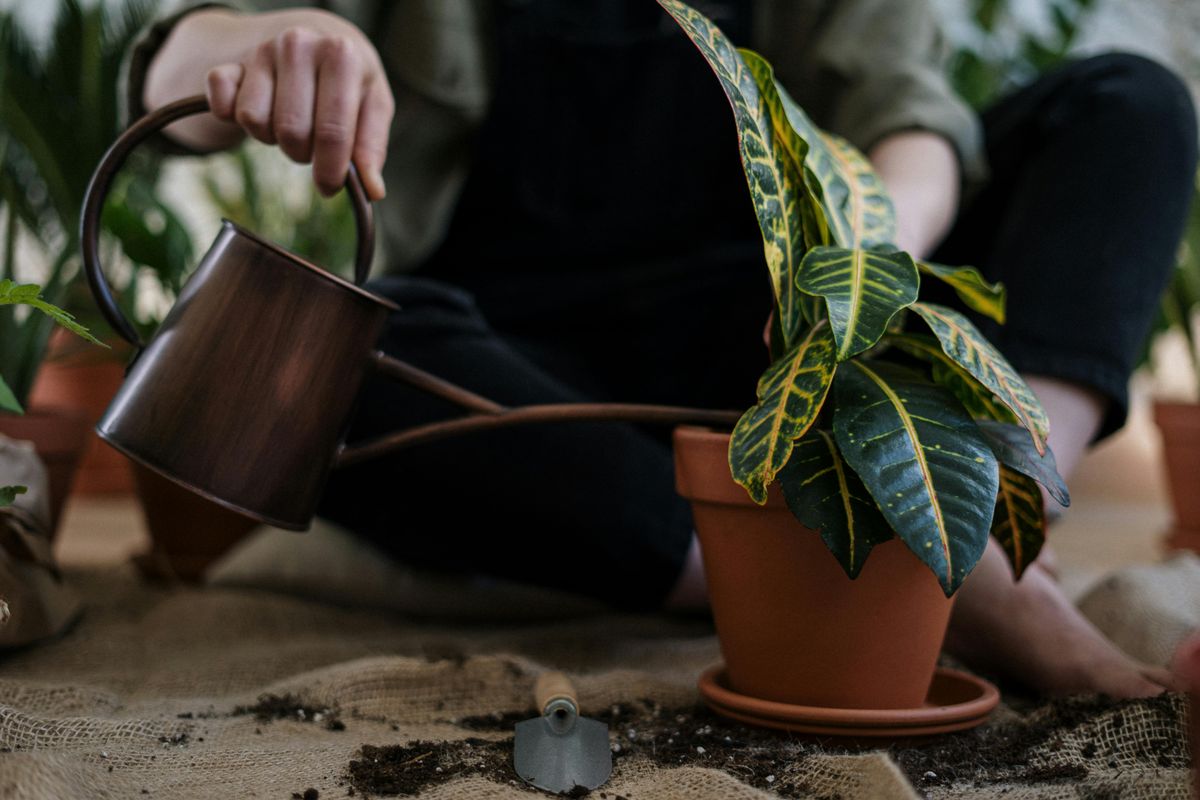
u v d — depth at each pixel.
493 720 0.81
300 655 1.04
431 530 1.11
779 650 0.72
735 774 0.67
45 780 0.55
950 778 0.66
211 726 0.76
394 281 1.10
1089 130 1.08
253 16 1.00
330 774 0.66
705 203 1.27
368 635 1.22
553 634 1.19
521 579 1.12
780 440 0.62
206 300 0.72
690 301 1.22
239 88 0.79
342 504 1.16
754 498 0.63
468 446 1.04
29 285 0.61
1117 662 0.83
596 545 1.04
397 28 1.26
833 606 0.71
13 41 1.54
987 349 0.67
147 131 0.76
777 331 0.73
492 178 1.28
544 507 1.03
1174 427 1.71
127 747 0.69
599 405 0.75
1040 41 2.28
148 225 1.47
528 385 1.05
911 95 1.18
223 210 2.38
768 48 1.34
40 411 1.34
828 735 0.71
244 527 1.50
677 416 0.74
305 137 0.78
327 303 0.73
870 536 0.64
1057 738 0.72
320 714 0.82
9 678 0.96
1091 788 0.64
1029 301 1.02
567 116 1.28
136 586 1.48
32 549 1.00
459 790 0.63
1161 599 1.05
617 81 1.28
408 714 0.83
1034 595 0.87
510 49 1.26
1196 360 1.83
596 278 1.26
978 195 1.26
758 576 0.72
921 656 0.72
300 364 0.73
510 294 1.27
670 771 0.64
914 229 1.01
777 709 0.72
